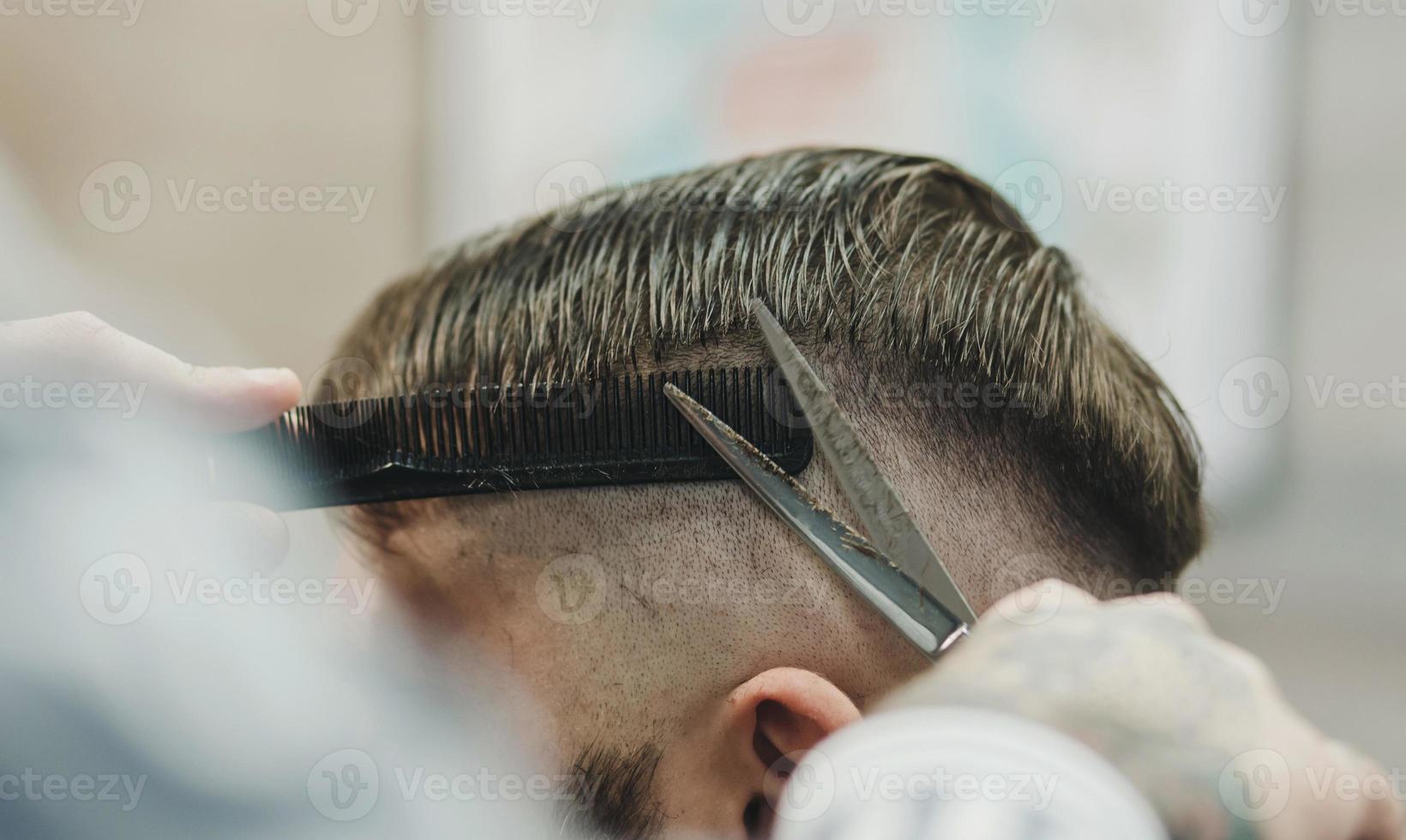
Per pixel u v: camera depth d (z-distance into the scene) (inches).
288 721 15.6
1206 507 28.0
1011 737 12.8
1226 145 44.4
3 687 14.0
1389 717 35.3
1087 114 45.4
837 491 19.2
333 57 48.9
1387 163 42.8
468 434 20.5
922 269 20.5
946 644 18.4
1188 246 44.7
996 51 45.6
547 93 49.1
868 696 19.4
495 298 22.8
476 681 20.8
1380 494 41.7
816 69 47.0
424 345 23.8
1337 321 43.6
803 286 20.2
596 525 20.0
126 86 47.7
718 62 47.8
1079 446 20.5
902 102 46.5
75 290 26.0
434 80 49.4
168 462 19.7
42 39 46.6
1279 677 37.0
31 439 17.2
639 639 19.9
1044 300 21.2
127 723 14.3
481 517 20.6
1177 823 12.7
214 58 48.3
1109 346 23.0
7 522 15.9
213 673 15.3
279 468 21.7
